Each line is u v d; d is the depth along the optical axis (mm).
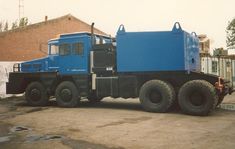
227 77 22250
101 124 10000
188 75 12391
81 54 14125
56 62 14828
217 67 20891
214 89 11523
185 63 12203
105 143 7645
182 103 11875
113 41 14469
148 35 12656
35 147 7430
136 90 13031
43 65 15266
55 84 15070
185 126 9523
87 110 13359
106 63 13578
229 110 12992
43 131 9172
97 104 15617
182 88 11898
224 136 8141
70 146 7438
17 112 13195
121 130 9047
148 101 12555
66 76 14602
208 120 10578
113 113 12344
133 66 12875
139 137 8172
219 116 11469
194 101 11680
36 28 26312
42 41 26578
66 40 14523
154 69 12586
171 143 7531
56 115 12031
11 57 24953
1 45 24531
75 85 14453
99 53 13750
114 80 13352
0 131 9281
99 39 14602
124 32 12992
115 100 17484
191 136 8203
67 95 14375
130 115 11781
